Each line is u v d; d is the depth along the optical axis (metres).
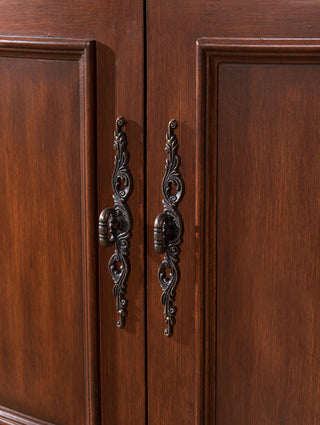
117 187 0.96
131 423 1.04
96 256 1.00
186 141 0.91
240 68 0.86
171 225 0.94
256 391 0.93
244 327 0.92
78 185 0.99
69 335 1.05
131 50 0.92
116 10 0.92
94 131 0.96
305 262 0.87
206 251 0.92
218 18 0.86
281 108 0.85
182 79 0.90
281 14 0.83
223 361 0.95
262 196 0.88
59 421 1.09
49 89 0.98
